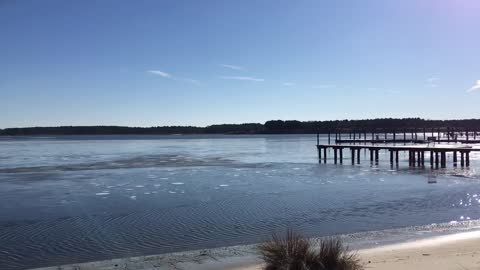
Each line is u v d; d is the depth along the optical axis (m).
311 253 8.58
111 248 13.80
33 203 22.59
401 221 17.39
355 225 16.72
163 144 118.69
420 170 40.97
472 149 43.38
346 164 48.81
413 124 151.25
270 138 181.38
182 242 14.41
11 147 99.31
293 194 25.27
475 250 11.05
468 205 21.08
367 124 154.62
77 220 18.19
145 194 25.53
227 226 16.75
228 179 33.25
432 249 11.42
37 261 12.56
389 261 9.88
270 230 15.98
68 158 59.53
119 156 63.84
